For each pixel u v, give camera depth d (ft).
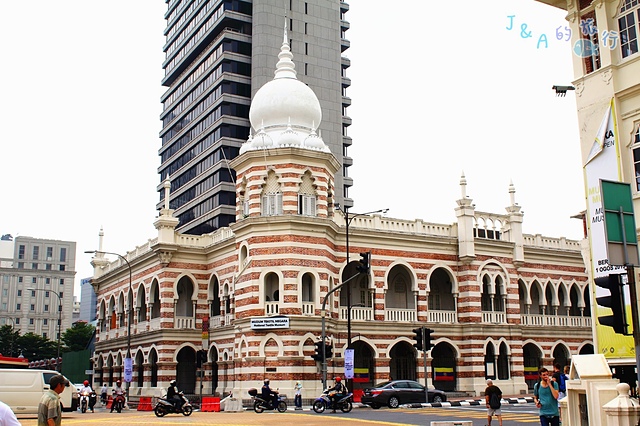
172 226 191.52
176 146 338.54
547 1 95.66
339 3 327.47
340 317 171.83
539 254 205.98
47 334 476.95
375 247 180.96
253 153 166.61
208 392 186.60
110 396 184.55
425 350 143.43
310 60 311.27
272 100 173.47
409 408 137.90
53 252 492.95
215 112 296.30
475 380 184.14
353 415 116.37
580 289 212.84
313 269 161.27
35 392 121.49
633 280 55.21
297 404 144.97
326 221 163.73
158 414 122.42
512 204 202.59
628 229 57.00
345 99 334.85
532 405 143.64
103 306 240.53
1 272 470.39
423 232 189.26
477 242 192.34
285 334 156.56
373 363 176.35
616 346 84.38
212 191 290.15
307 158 166.91
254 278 160.35
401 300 189.26
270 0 304.71
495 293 196.44
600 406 58.65
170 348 185.26
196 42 326.03
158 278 192.24
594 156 89.04
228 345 177.58
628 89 86.33
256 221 161.17
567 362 206.39
